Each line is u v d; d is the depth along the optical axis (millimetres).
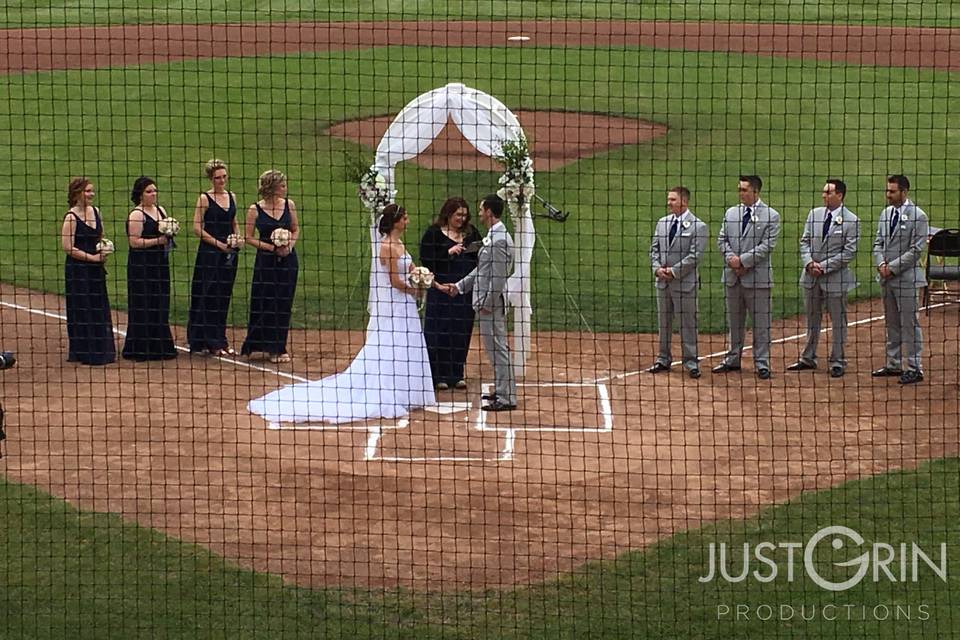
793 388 14734
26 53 31594
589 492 12094
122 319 17234
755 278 14891
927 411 13992
